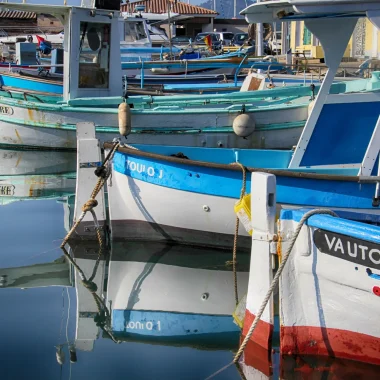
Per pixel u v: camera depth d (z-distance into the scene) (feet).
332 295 17.74
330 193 26.43
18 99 49.34
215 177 27.43
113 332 21.07
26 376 17.94
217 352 19.61
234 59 58.75
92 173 29.53
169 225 29.09
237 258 28.14
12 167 45.50
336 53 26.86
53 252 28.60
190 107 46.06
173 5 149.07
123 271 26.61
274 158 31.81
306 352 18.47
